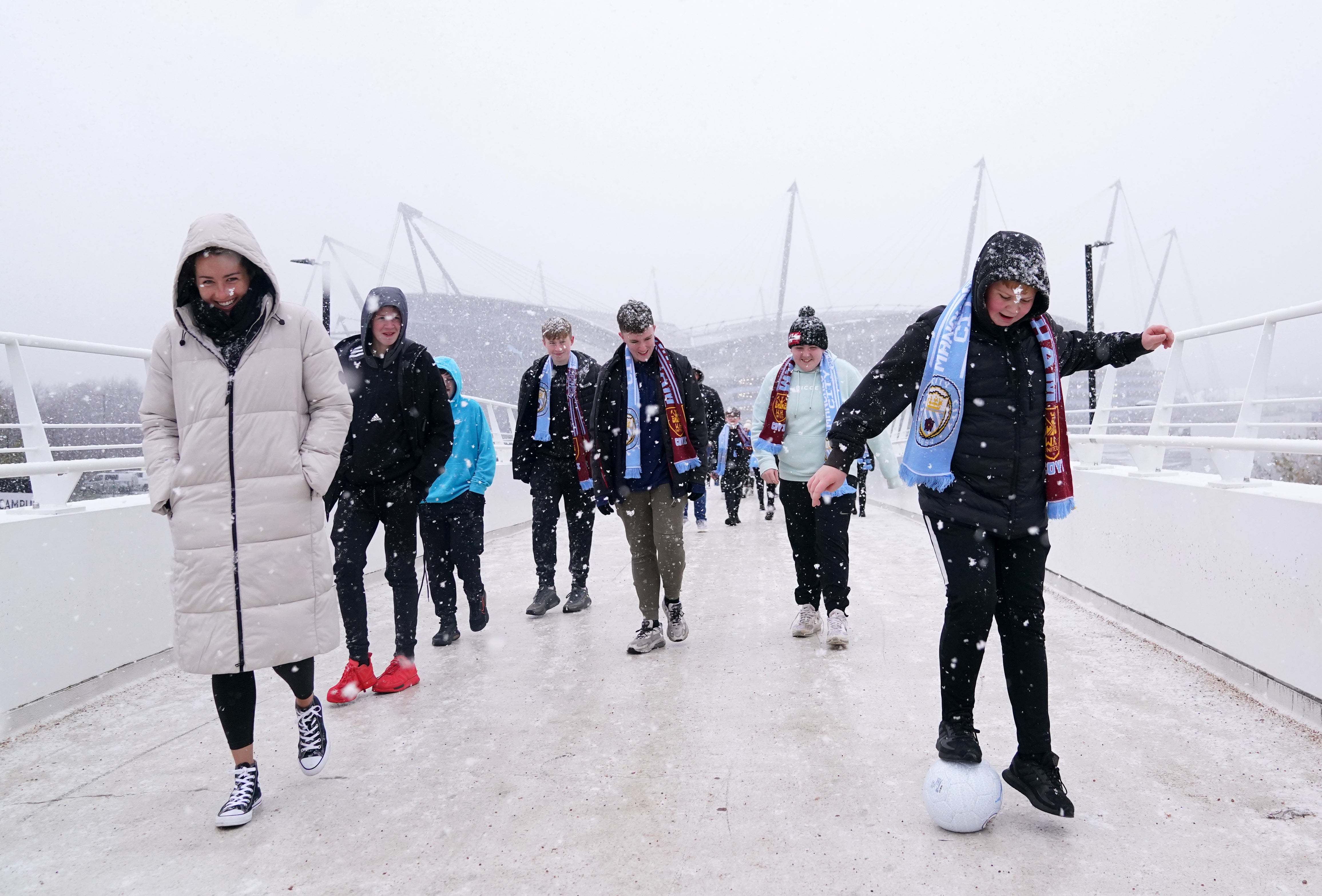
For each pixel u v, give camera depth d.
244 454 2.26
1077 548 4.71
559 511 5.05
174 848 2.06
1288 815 1.98
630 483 3.88
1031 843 1.90
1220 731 2.57
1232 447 3.06
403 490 3.43
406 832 2.10
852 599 4.94
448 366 4.22
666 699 3.13
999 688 3.11
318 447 2.36
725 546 7.80
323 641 2.38
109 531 3.48
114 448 3.76
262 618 2.23
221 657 2.18
